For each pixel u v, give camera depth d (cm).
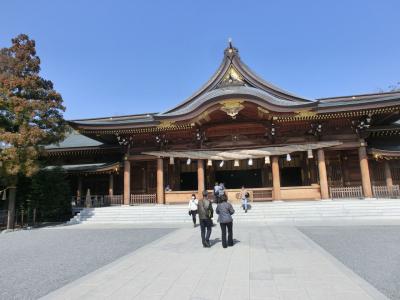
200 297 630
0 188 2386
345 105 2442
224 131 2884
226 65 2947
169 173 3134
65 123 2347
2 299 683
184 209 2430
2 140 1966
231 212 1176
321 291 651
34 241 1550
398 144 2884
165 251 1129
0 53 2197
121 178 3300
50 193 2441
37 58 2275
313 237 1374
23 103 2023
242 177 3353
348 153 2958
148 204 2809
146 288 706
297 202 2381
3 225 2386
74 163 3375
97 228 2016
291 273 789
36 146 2111
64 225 2312
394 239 1269
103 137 3088
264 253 1034
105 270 878
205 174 3247
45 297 674
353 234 1423
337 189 2608
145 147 2934
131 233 1709
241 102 2516
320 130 2661
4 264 1040
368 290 654
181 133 2912
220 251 1088
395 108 2402
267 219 2095
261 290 662
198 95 2942
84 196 3266
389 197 2528
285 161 3180
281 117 2573
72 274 885
